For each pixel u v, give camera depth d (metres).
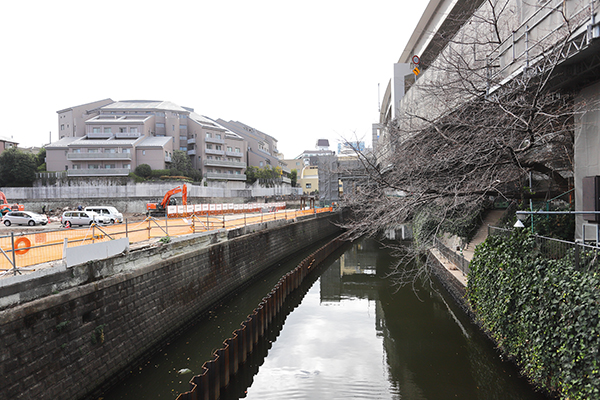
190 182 50.34
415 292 16.62
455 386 8.12
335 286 18.83
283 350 10.77
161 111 61.06
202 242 13.97
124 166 50.75
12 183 47.19
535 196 14.07
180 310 11.69
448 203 10.81
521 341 6.84
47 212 39.53
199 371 8.97
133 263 9.66
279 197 63.38
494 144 8.84
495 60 9.41
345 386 8.45
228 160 63.50
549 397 6.52
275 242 23.47
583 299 5.10
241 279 17.50
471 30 11.77
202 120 65.44
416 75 20.12
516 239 7.86
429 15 24.47
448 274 14.49
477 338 9.86
